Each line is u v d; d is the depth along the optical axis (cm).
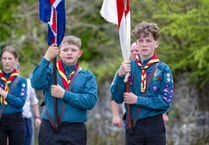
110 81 1723
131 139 797
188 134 1447
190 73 1458
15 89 983
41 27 2023
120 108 1612
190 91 1477
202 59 1302
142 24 804
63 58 822
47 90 822
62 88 802
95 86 839
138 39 803
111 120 1677
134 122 793
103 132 1695
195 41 1423
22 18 2036
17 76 995
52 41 824
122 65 795
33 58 2025
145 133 785
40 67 793
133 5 1484
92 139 1723
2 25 2145
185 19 1330
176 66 1405
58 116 806
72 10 2006
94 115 1748
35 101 1198
